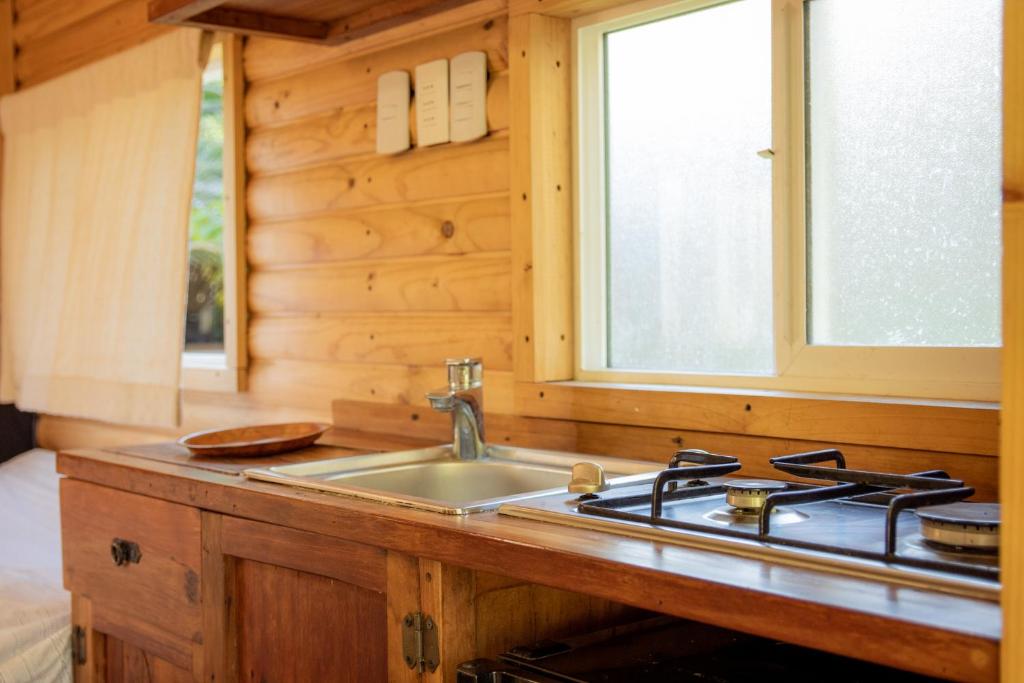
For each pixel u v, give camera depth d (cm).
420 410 270
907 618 104
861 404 180
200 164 385
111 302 356
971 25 182
